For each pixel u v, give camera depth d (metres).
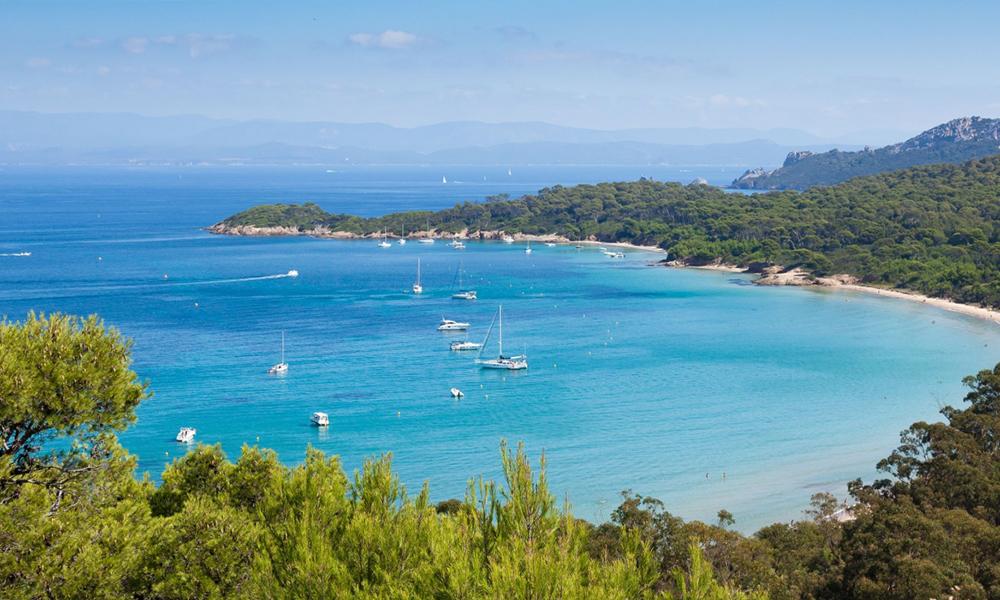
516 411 98.00
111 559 20.06
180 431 86.44
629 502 48.72
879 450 84.50
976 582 40.25
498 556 17.59
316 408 98.56
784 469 79.31
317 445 85.12
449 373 116.62
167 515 27.00
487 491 19.50
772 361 124.12
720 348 133.38
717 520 67.38
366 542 19.19
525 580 16.48
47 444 56.06
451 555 17.61
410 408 99.06
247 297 181.88
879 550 42.03
